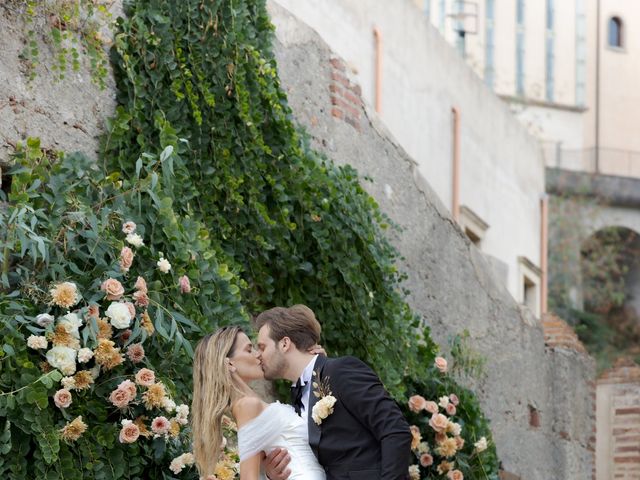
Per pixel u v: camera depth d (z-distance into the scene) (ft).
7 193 19.04
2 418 17.52
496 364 37.22
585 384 43.52
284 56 27.89
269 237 23.97
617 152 127.44
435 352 29.12
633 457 56.80
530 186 61.16
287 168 24.58
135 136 21.43
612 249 112.37
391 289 26.99
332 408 17.10
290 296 24.70
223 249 23.13
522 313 39.78
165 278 19.98
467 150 52.24
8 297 17.83
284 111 24.93
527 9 126.21
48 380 17.39
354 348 25.80
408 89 45.70
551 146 121.70
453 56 51.19
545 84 126.21
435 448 27.58
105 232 19.13
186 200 21.61
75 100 20.58
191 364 19.95
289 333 17.75
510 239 57.21
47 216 18.83
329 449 16.97
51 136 19.95
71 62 20.65
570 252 108.06
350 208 25.89
